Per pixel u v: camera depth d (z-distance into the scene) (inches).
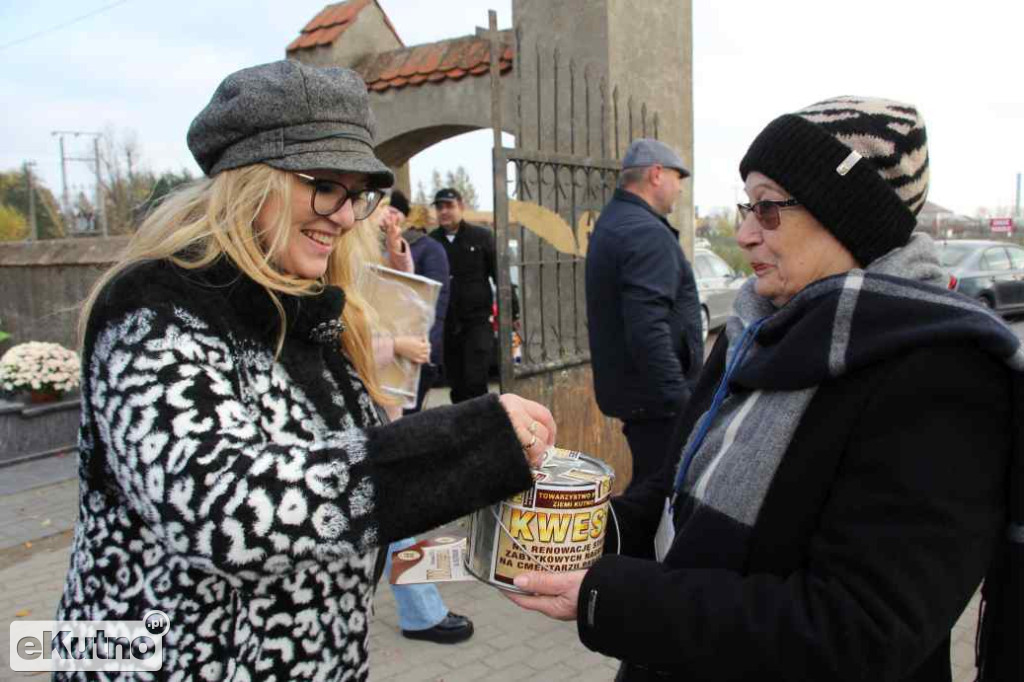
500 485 40.4
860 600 35.1
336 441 39.8
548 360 156.3
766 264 45.3
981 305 38.2
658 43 197.5
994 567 38.8
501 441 40.3
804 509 39.1
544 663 114.0
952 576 34.6
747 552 40.8
